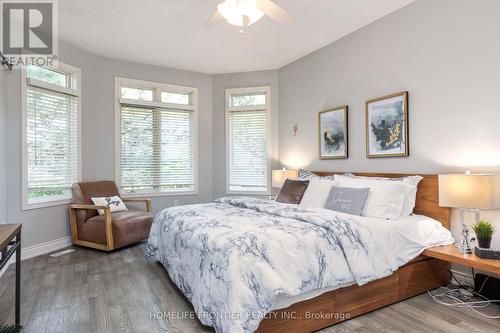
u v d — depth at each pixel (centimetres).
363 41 338
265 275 162
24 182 329
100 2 283
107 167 436
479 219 232
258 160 491
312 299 186
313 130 412
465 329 190
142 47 393
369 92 332
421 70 281
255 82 490
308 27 337
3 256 161
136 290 247
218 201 343
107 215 346
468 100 248
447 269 257
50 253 350
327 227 204
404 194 268
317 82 404
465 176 219
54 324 193
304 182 346
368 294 211
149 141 471
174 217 270
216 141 509
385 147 314
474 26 243
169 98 488
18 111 323
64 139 384
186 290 214
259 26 334
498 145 230
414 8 286
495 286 222
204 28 338
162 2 283
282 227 201
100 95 428
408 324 196
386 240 220
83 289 248
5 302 224
